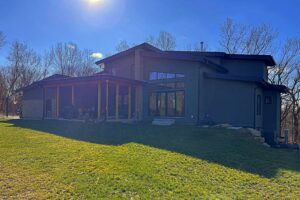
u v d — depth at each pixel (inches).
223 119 636.7
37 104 816.3
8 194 199.6
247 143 450.0
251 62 765.9
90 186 216.1
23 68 1631.4
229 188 232.1
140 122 692.1
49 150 331.6
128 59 805.2
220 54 758.5
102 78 620.7
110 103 858.1
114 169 258.2
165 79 699.4
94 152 323.6
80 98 894.4
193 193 213.9
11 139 405.4
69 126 569.9
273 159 362.3
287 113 1205.7
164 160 299.4
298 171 307.0
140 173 249.9
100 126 565.9
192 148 372.5
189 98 650.8
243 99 620.4
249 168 299.6
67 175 239.1
